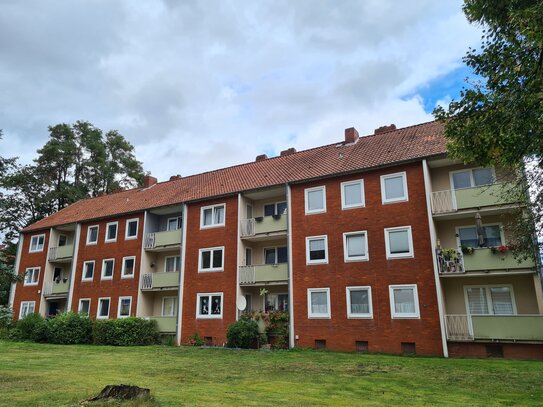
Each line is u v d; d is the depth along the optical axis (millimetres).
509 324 15602
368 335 18203
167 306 26609
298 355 17078
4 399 7973
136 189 35125
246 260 23766
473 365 13727
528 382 10688
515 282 16969
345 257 19688
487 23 10008
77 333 24672
